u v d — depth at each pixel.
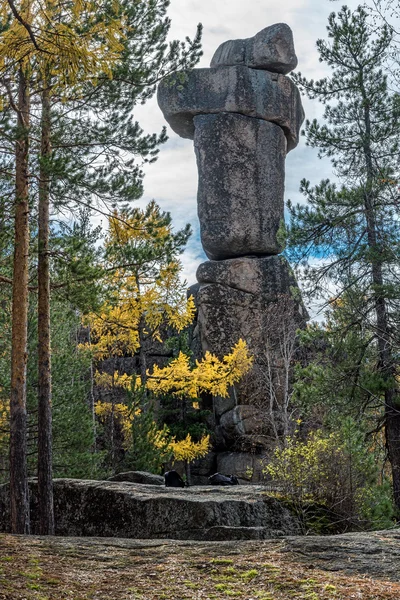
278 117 39.19
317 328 20.23
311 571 7.09
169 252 15.52
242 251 37.84
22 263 14.16
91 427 21.66
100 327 22.75
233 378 25.41
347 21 21.58
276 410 32.00
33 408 20.23
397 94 20.89
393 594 6.25
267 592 6.50
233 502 11.88
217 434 33.44
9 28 8.98
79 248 14.25
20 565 7.20
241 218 37.78
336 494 12.31
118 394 31.44
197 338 36.03
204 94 38.88
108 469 22.55
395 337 19.50
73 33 8.41
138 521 12.52
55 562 7.48
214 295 35.59
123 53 13.91
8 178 14.40
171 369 24.81
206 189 38.38
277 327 33.06
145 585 6.77
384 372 19.50
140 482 16.31
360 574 6.96
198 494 13.07
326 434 14.07
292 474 12.41
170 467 32.56
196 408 32.44
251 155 38.47
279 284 36.00
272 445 30.98
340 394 19.64
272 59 39.28
